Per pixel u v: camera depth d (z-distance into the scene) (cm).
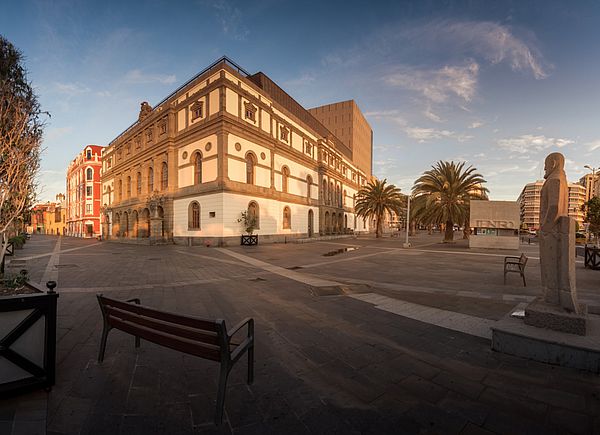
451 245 2797
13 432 235
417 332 477
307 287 829
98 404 277
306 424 251
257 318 549
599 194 5097
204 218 2572
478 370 350
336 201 4803
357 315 568
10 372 279
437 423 253
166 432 240
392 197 4050
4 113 493
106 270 1139
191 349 276
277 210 3112
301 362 371
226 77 2542
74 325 495
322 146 4134
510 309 609
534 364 363
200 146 2642
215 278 970
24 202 522
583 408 274
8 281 407
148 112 3566
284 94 3628
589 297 721
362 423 253
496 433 240
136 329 323
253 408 274
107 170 4562
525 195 11212
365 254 1842
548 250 431
